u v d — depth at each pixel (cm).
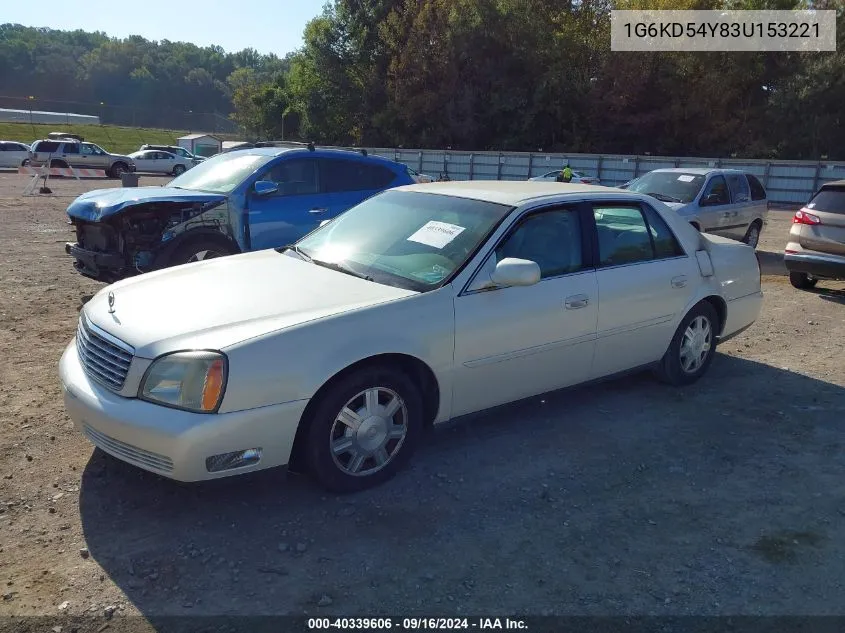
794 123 3956
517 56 4309
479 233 425
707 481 403
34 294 790
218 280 412
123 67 12475
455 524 347
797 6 4128
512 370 426
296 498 366
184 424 316
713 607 291
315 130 5062
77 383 354
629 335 493
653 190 1248
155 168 3903
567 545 333
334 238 479
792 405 527
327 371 343
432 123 4566
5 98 6981
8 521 334
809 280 1004
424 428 407
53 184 2777
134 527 334
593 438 457
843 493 393
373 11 4703
